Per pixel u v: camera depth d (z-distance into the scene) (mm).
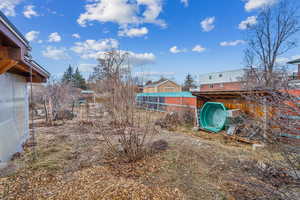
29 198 2150
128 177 2738
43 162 3318
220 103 5984
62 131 6395
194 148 4199
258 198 2145
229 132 5480
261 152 3824
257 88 2928
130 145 3479
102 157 3615
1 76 3359
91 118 8555
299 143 1766
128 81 3795
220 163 3320
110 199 2129
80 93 16984
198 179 2711
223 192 2334
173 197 2211
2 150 3314
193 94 6883
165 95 10852
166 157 3592
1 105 3320
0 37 2027
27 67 3742
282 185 2189
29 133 5762
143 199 2150
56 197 2170
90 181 2588
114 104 3748
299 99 1789
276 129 2102
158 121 8055
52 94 10195
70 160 3455
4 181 2561
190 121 8039
